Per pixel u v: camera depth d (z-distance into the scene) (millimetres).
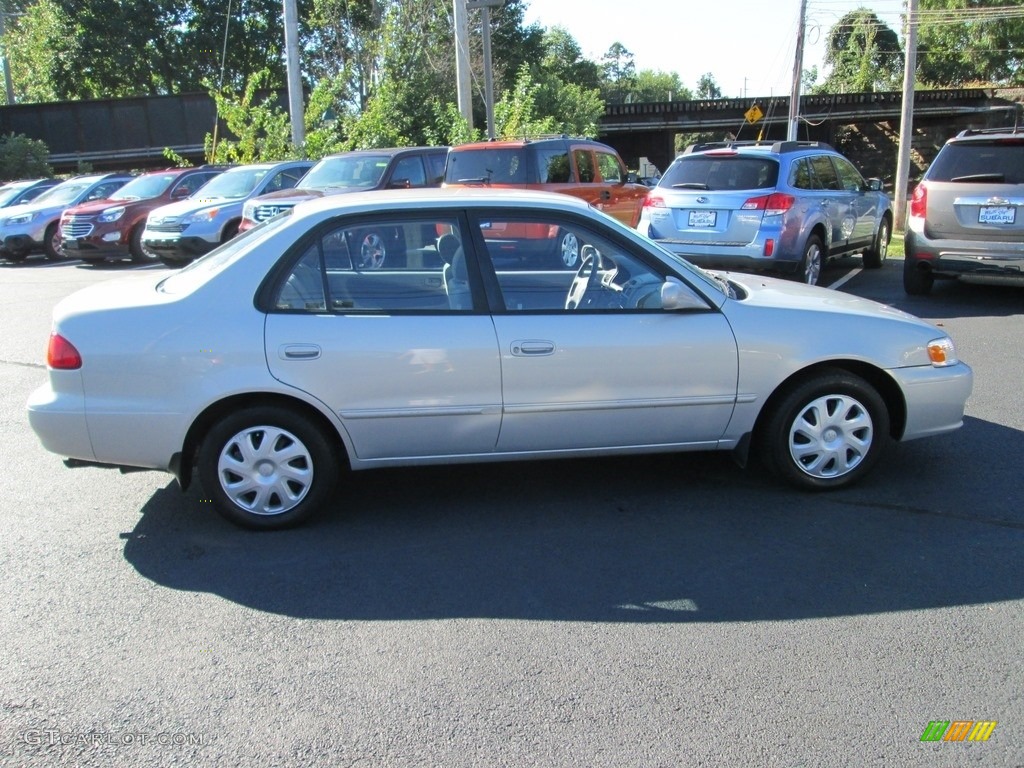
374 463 4582
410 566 4180
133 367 4297
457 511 4809
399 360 4410
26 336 9727
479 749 2885
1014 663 3320
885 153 49250
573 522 4633
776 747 2875
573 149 12320
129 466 4434
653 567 4125
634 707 3088
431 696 3172
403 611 3771
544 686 3217
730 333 4660
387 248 4500
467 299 4520
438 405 4480
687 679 3244
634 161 48875
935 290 11172
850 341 4762
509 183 11578
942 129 47344
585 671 3307
